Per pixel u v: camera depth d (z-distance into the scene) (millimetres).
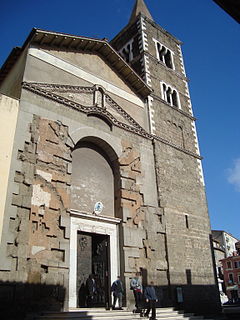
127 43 32719
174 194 23375
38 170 16531
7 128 16234
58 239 15992
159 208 21703
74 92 20844
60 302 14750
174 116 27797
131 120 23547
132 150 22281
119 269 18500
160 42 32562
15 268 13781
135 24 32656
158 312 17047
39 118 17859
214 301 22125
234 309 25141
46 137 17703
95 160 20828
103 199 20094
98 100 22062
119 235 19406
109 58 24672
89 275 17766
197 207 24828
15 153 15977
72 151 19531
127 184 20844
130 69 24703
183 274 20875
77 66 22125
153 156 23594
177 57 33719
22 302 13477
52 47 21328
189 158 26672
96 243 19516
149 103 25969
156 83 28406
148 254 19656
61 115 19078
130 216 19969
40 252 15000
